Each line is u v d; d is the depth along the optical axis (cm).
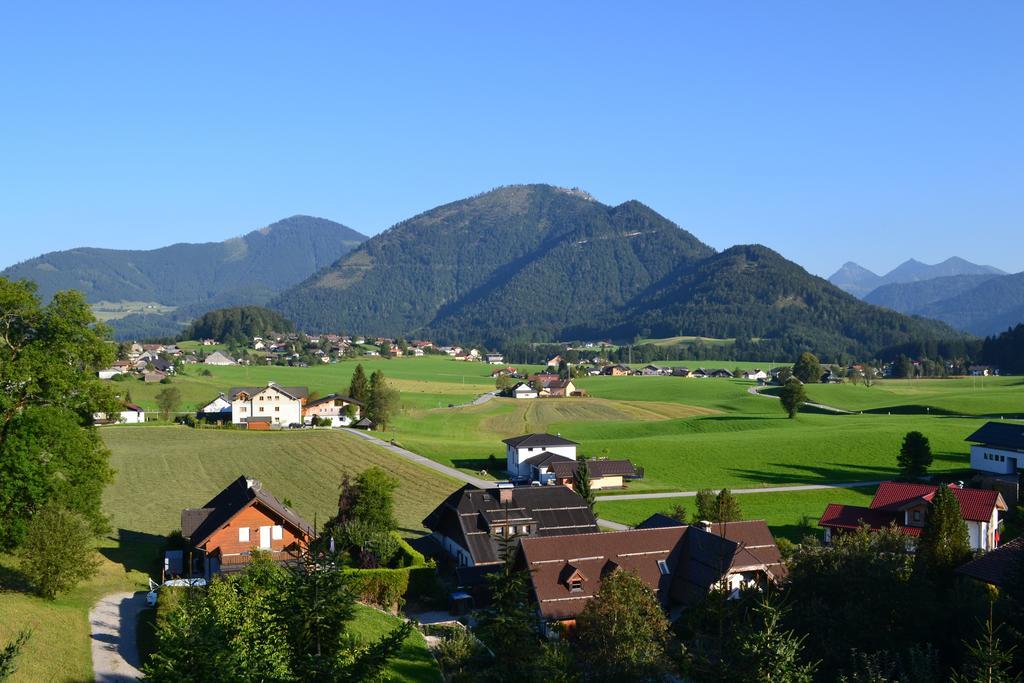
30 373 6103
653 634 4106
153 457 12788
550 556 5844
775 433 15900
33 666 3672
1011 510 9156
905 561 4388
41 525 4966
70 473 5991
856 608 3841
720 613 3612
